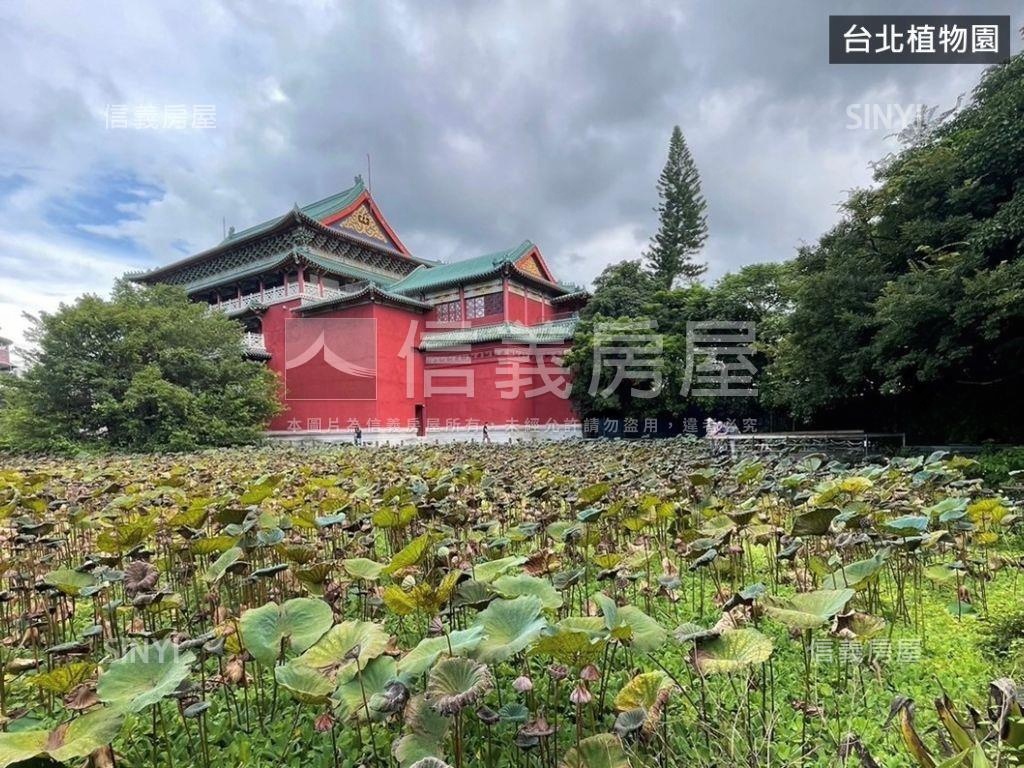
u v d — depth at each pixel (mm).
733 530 5004
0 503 6504
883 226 13758
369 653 2461
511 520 6590
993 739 2107
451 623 3676
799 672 3691
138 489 7945
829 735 3008
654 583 4965
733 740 2713
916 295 11008
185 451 22484
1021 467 9469
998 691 2252
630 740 2613
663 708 2514
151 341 24609
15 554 5605
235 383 26625
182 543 5465
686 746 2855
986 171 11570
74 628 4531
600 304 27625
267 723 3311
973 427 13945
